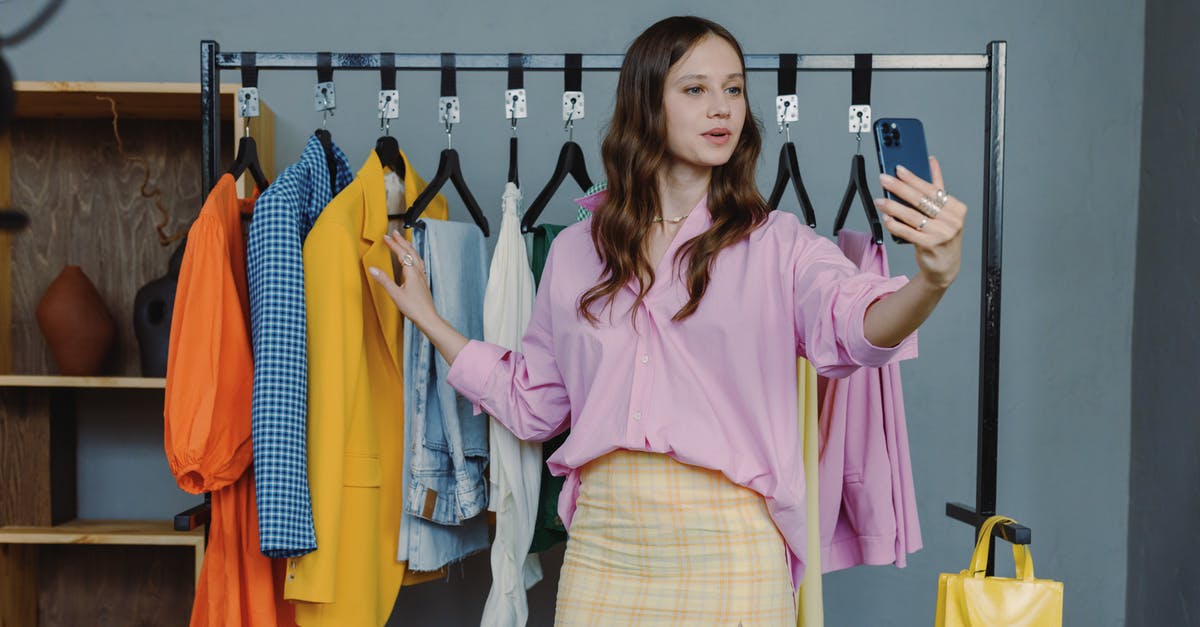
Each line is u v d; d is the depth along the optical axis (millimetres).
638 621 1319
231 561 1561
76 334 2232
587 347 1401
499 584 1660
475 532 1854
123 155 2514
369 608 1590
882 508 1741
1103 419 2521
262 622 1582
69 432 2469
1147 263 2453
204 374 1480
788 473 1299
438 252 1699
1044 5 2508
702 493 1316
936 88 2514
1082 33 2508
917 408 2525
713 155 1357
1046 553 2527
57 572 2488
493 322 1678
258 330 1467
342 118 2480
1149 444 2424
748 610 1284
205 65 1725
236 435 1516
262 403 1447
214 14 2477
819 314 1164
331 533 1487
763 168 2506
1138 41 2504
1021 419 2529
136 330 2264
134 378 2170
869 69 1741
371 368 1725
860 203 2500
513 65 1734
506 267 1690
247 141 1739
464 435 1703
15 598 2338
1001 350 2525
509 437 1654
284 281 1478
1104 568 2527
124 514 2512
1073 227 2518
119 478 2514
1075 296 2523
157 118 2484
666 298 1349
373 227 1660
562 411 1582
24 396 2355
